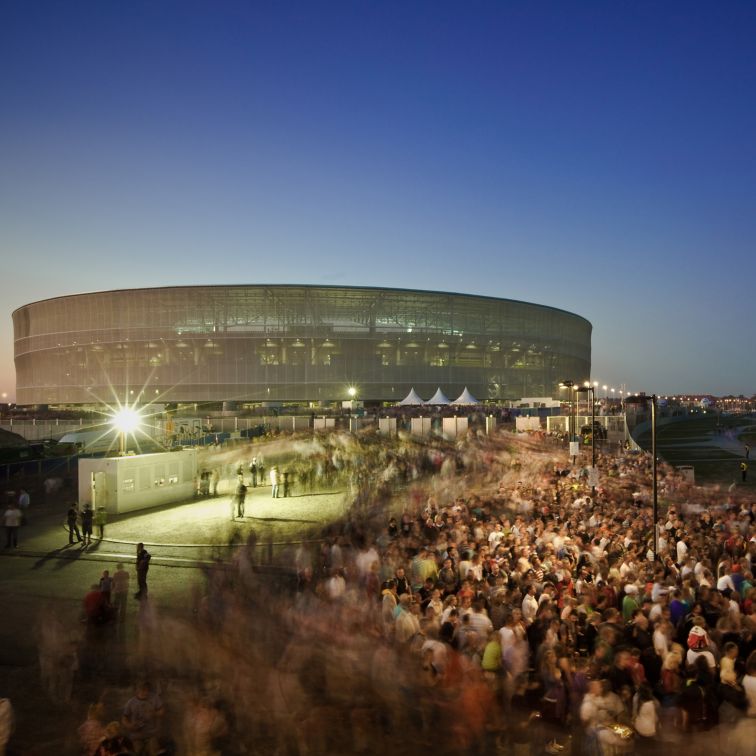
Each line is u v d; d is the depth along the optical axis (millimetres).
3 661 14398
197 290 136875
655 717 9336
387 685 11102
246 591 17734
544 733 9766
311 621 13547
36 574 22062
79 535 27109
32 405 156625
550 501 27156
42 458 53062
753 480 51781
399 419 69125
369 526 24922
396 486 37406
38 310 153250
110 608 16797
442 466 42562
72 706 12078
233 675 12391
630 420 83375
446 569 15633
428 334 142375
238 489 31625
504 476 38125
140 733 9570
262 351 137625
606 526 20375
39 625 16750
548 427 69375
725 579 14859
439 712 10352
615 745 8961
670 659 10141
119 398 142125
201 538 27219
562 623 11711
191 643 14484
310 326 137000
